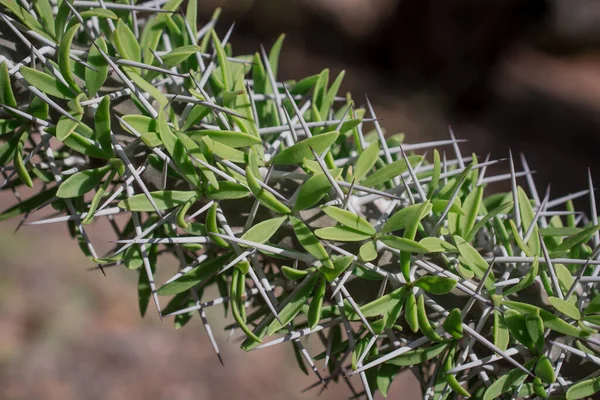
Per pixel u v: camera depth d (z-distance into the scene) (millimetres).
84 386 1315
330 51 3186
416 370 435
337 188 406
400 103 2938
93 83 414
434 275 413
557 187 2600
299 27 3170
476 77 3072
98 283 1558
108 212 420
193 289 432
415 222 405
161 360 1429
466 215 421
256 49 3014
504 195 466
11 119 421
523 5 2938
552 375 407
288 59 3047
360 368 410
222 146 410
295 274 406
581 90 4008
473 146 2793
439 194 430
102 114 408
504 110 3152
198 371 1435
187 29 448
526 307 409
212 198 413
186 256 452
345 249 420
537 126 3121
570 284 423
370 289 421
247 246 410
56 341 1375
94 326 1447
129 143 423
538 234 419
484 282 416
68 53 409
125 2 442
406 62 3129
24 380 1285
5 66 411
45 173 432
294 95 462
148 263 421
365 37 3189
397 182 448
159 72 427
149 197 406
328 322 423
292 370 1509
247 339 414
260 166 425
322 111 445
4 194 1646
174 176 423
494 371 428
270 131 433
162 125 405
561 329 410
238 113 415
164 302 1579
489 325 422
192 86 439
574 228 432
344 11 3215
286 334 428
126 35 418
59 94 414
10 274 1473
